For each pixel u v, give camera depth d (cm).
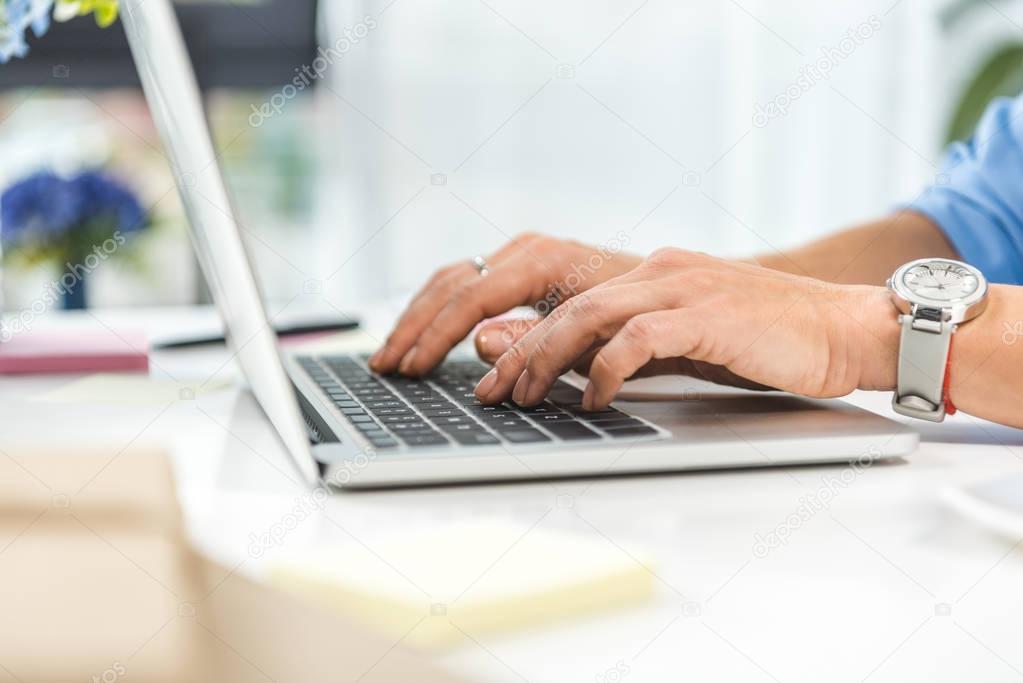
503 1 245
